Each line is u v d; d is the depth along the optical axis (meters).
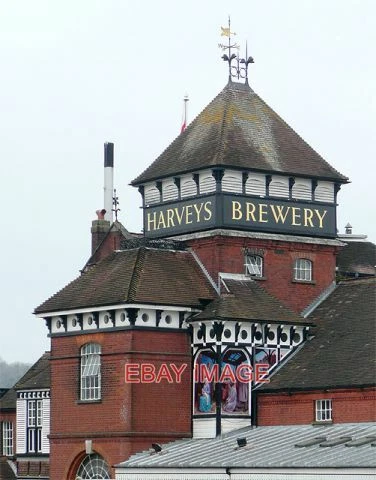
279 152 77.69
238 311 71.25
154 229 78.69
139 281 71.31
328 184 79.00
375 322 71.19
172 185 77.88
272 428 69.12
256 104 80.00
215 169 74.75
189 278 73.56
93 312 71.81
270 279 75.88
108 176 95.75
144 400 70.06
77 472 72.75
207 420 70.56
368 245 87.12
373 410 65.75
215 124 78.00
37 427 91.38
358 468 54.91
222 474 61.25
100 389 71.44
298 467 57.53
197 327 71.69
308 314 76.50
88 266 89.56
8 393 98.94
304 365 71.00
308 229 77.69
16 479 93.19
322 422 67.81
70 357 73.25
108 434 70.38
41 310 74.56
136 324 70.31
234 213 74.94
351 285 77.06
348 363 68.81
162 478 64.38
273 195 76.69
